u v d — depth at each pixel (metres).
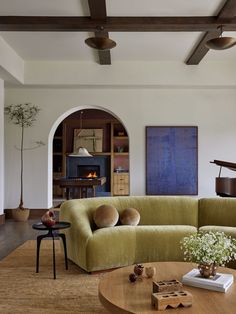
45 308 3.06
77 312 2.98
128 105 7.96
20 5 4.83
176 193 7.91
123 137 12.62
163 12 5.05
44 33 5.83
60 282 3.72
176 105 7.95
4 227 6.89
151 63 7.55
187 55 7.10
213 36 5.74
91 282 3.73
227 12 4.87
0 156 7.29
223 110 7.95
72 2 4.76
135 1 4.72
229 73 7.55
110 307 2.24
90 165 12.71
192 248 2.60
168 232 4.23
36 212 7.90
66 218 4.59
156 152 7.93
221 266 2.95
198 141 7.94
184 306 2.17
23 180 7.94
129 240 4.18
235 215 4.60
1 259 4.61
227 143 7.93
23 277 3.88
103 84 7.53
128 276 2.74
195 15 5.14
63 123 12.63
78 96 7.95
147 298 2.31
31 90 7.94
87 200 4.77
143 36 5.99
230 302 2.23
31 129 7.95
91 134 12.59
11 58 6.65
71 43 6.36
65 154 12.57
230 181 5.34
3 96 7.31
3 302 3.19
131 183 7.95
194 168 7.92
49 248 5.20
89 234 4.06
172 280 2.43
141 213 4.79
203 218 4.73
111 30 5.29
